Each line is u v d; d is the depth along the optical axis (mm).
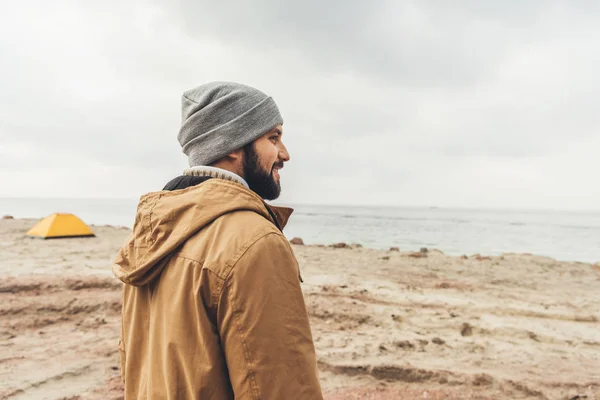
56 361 3875
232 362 815
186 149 1145
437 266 8891
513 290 6738
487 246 24672
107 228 14844
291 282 857
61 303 5293
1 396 3195
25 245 9758
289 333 819
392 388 3479
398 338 4488
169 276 927
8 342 4281
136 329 1061
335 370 3777
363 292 6219
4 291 5660
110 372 3693
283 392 795
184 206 937
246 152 1099
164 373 887
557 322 5121
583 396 3342
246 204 928
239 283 812
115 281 6230
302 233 33875
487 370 3799
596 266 9250
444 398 3314
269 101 1142
